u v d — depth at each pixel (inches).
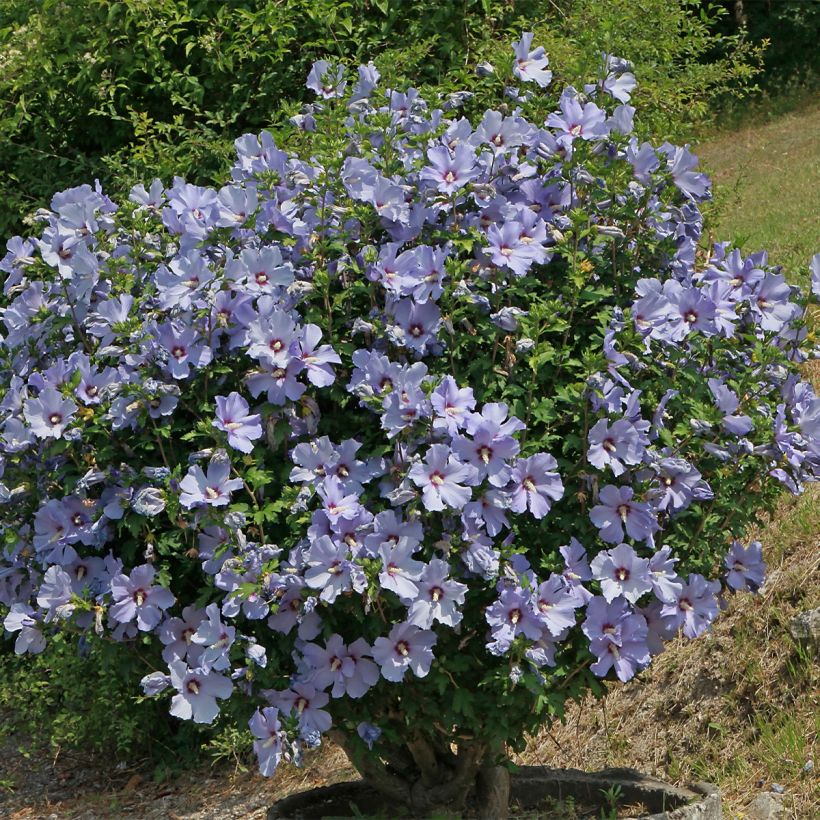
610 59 136.3
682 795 133.0
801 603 170.2
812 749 153.2
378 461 111.3
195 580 119.6
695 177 122.4
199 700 112.1
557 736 178.1
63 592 113.4
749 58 676.7
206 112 219.9
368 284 118.6
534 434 116.4
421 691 116.7
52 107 244.1
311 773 196.1
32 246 132.6
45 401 112.8
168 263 122.3
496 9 223.8
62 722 218.1
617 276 122.1
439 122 127.3
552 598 109.3
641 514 110.4
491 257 114.5
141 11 219.9
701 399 119.2
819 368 213.3
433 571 106.3
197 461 110.3
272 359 109.0
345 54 218.2
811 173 426.9
